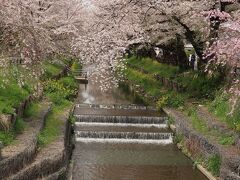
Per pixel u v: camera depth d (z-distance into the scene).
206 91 23.41
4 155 11.69
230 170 13.55
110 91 34.66
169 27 23.12
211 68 23.09
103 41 20.81
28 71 16.64
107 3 21.25
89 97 30.86
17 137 14.01
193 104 22.52
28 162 12.46
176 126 20.59
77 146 19.11
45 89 24.45
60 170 13.70
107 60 20.62
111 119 22.39
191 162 17.25
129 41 21.55
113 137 20.34
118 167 16.44
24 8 15.53
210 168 15.41
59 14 25.12
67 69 36.56
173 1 20.69
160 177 15.52
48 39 17.14
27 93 18.53
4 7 15.10
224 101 19.34
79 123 22.17
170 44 27.80
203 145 16.66
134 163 16.97
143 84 34.38
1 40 15.67
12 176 11.16
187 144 18.45
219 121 18.06
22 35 15.61
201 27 21.48
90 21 24.75
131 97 31.50
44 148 14.48
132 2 21.16
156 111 24.52
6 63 15.56
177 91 26.53
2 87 16.05
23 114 17.02
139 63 44.19
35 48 15.97
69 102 25.12
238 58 15.11
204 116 19.17
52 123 18.23
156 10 21.44
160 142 20.14
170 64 35.44
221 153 14.67
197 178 15.41
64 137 16.23
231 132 16.23
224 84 21.78
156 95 28.33
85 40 21.14
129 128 21.53
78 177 15.20
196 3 20.50
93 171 15.91
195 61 31.23
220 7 19.48
